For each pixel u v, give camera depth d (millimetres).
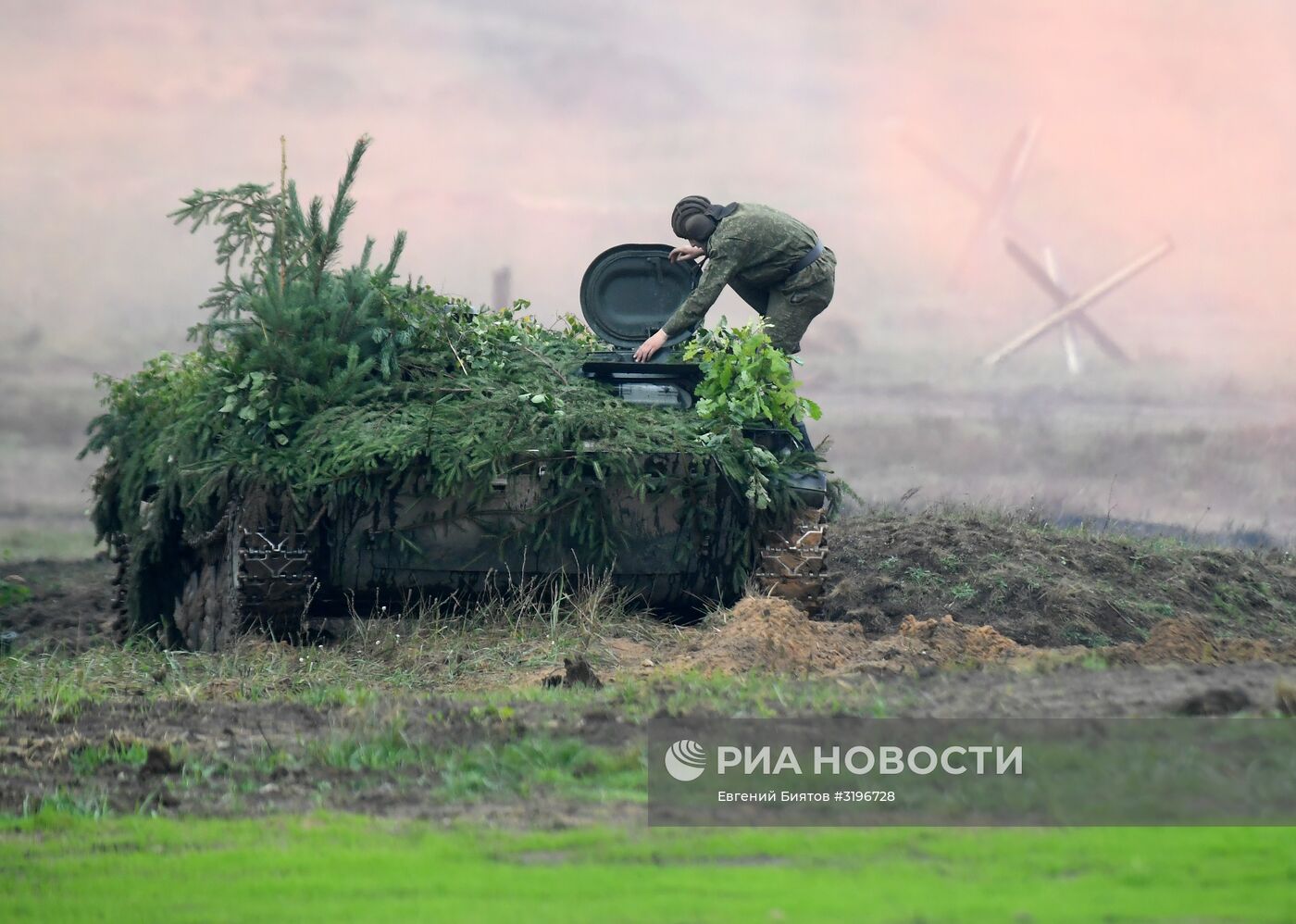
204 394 45812
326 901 21500
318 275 46875
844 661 38844
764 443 45281
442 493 42156
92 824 25781
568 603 44031
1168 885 22016
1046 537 61750
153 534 48875
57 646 53500
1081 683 32875
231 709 34469
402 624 43500
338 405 44812
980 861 23234
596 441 42750
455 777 28281
